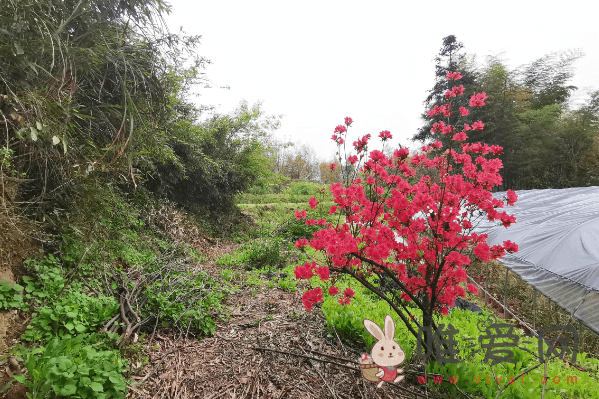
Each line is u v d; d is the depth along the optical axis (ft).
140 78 11.32
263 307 12.98
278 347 9.61
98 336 8.05
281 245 23.93
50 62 8.19
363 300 14.10
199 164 26.86
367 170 8.84
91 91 10.52
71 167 9.26
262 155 37.55
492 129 54.95
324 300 13.50
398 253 8.79
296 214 9.87
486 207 7.91
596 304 14.20
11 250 8.32
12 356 6.29
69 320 7.82
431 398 7.54
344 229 9.09
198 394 7.23
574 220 20.94
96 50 9.06
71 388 5.49
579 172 56.90
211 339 9.89
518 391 7.75
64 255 9.84
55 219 9.74
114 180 13.39
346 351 9.56
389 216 8.84
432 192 9.05
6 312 7.29
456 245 7.92
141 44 11.28
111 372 6.33
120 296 10.03
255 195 67.77
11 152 7.43
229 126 33.01
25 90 7.38
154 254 16.80
